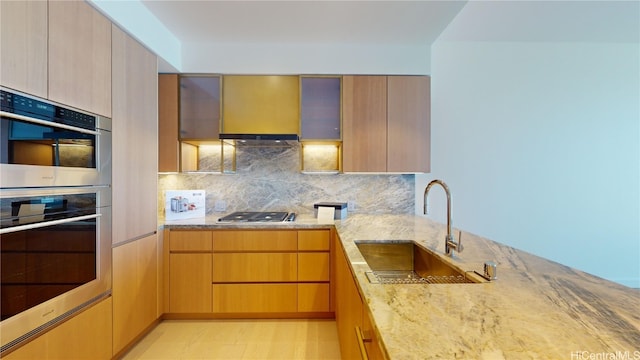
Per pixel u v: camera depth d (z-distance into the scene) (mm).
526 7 2229
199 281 2205
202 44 2443
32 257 1193
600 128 2865
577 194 2877
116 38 1659
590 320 675
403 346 562
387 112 2477
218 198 2766
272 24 2154
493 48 2826
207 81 2465
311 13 2012
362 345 933
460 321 668
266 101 2477
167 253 2193
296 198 2789
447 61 2828
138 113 1844
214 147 2789
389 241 1622
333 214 2355
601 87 2854
